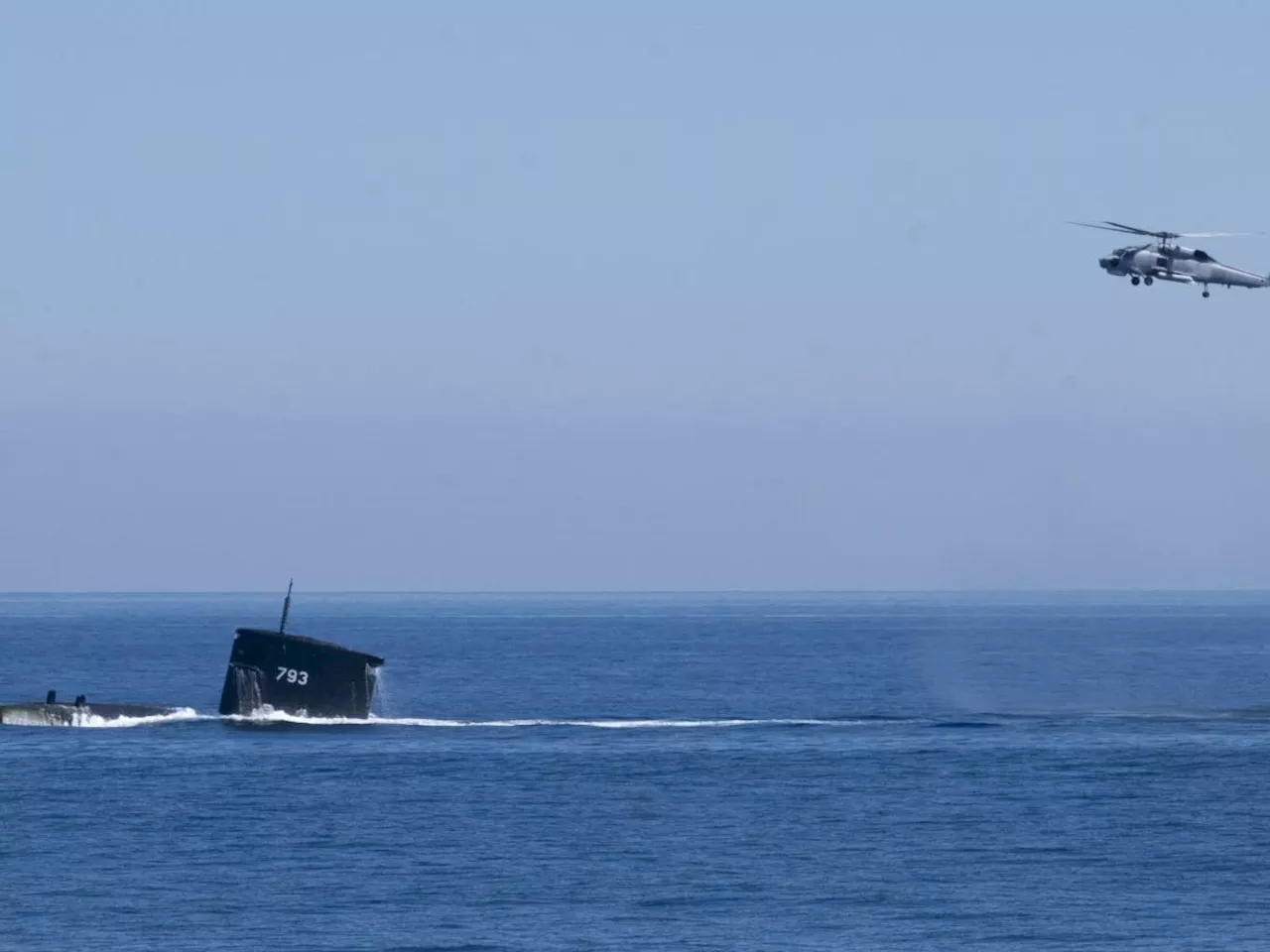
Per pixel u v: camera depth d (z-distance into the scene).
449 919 189.38
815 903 197.50
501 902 197.12
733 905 196.62
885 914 192.38
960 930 185.38
